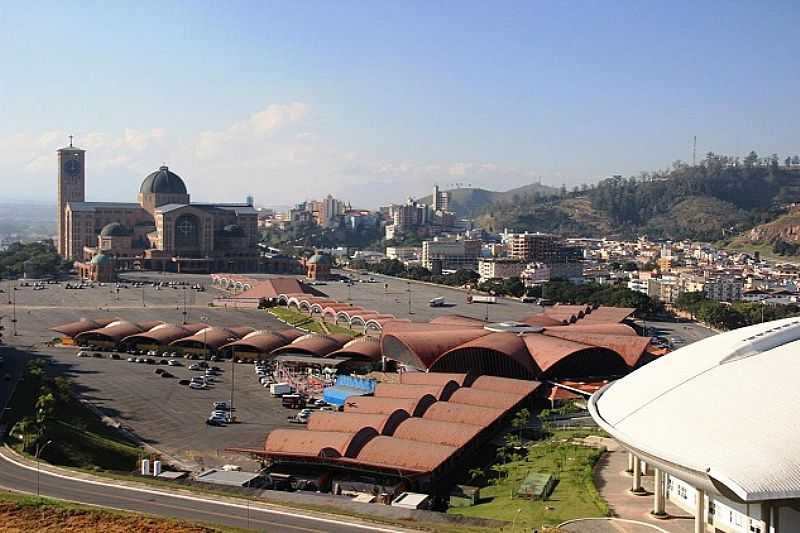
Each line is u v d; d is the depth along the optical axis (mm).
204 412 157875
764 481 74750
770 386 88438
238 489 104062
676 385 97875
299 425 149500
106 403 162125
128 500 98125
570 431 140500
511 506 100125
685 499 95438
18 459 114000
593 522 91062
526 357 183250
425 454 115562
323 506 97375
